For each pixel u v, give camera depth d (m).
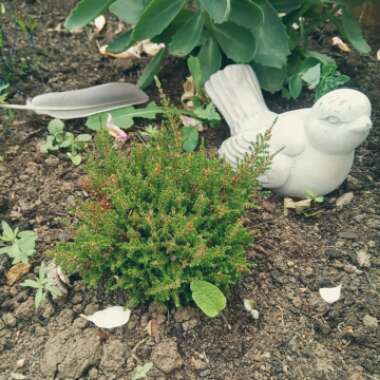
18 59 0.63
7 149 0.55
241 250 0.43
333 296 0.45
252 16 0.52
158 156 0.46
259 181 0.48
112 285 0.45
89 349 0.42
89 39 0.66
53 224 0.50
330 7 0.61
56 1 0.70
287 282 0.47
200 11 0.56
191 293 0.43
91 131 0.57
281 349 0.43
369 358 0.43
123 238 0.42
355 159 0.56
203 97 0.58
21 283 0.46
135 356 0.42
